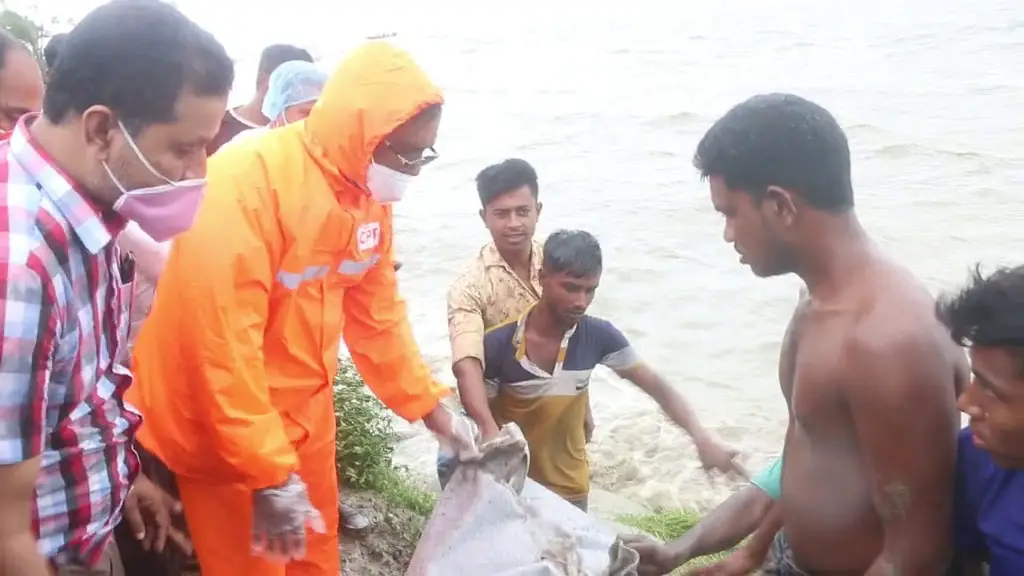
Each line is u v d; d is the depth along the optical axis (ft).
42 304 5.64
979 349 5.43
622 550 8.23
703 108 55.57
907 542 6.05
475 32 96.84
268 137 8.74
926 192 35.81
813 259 6.36
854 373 6.02
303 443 9.48
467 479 9.39
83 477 6.66
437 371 21.99
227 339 8.01
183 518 10.25
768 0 100.27
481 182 11.72
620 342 11.17
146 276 9.71
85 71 5.79
